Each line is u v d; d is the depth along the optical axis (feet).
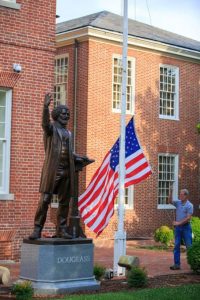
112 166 51.47
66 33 90.33
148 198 95.09
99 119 88.94
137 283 42.37
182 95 100.89
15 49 57.77
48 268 39.34
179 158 100.01
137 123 93.97
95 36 88.74
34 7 59.06
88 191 51.52
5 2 57.11
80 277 40.68
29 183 58.18
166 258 63.62
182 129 100.63
